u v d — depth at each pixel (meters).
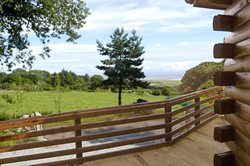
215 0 1.54
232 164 1.59
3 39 7.86
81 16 11.11
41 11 9.15
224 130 1.54
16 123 2.30
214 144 3.25
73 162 2.58
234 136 1.56
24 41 9.52
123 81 18.41
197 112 3.96
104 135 2.70
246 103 1.34
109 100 25.70
